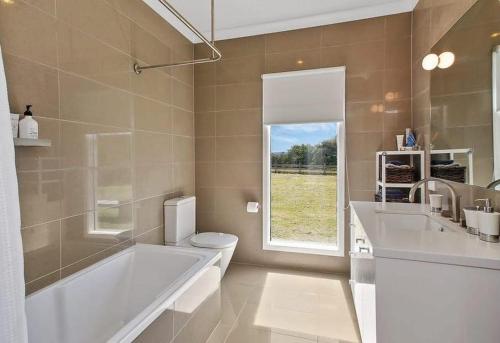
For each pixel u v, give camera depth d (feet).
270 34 8.87
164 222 7.95
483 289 3.00
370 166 8.11
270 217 9.35
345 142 8.30
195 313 5.06
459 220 4.60
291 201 9.13
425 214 5.30
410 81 7.75
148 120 7.27
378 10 7.82
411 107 7.73
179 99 8.79
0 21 3.92
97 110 5.63
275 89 8.81
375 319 3.45
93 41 5.52
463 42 4.74
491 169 3.94
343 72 8.18
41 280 4.52
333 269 8.65
